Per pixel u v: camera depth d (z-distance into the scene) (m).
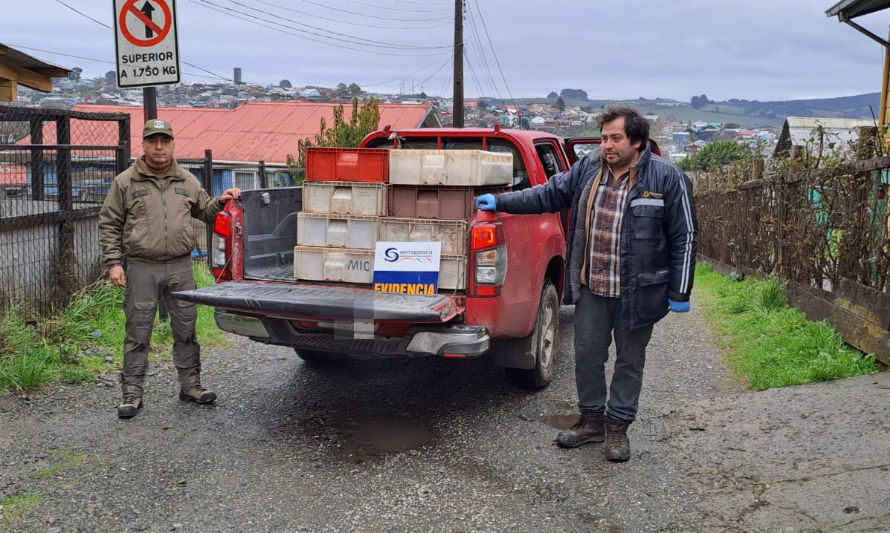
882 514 3.33
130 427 4.80
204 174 10.63
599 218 4.24
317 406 5.29
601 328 4.38
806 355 5.91
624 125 4.05
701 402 5.19
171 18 6.23
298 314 4.47
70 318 6.53
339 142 16.98
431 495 3.88
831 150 7.60
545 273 5.54
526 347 5.27
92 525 3.52
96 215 7.42
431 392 5.64
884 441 4.07
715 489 3.86
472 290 4.57
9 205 6.62
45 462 4.21
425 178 4.61
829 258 6.85
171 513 3.66
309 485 4.00
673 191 4.12
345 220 4.78
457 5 24.67
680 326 7.85
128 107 34.38
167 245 5.04
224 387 5.71
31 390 5.36
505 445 4.57
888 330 5.36
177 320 5.22
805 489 3.69
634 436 4.66
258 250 5.40
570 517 3.63
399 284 4.65
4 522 3.52
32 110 6.69
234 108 34.00
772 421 4.62
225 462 4.29
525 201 4.51
